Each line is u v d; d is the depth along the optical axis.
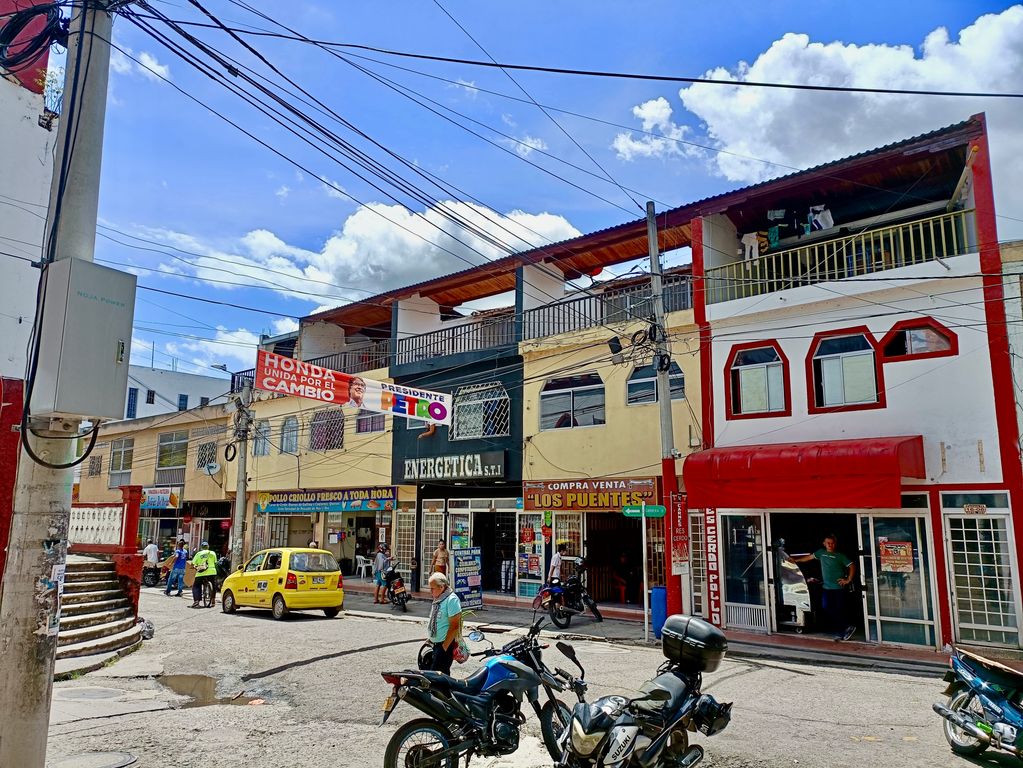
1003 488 12.70
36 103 9.73
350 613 18.25
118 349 5.70
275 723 7.77
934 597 13.09
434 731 5.92
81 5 6.04
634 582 18.89
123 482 34.38
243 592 17.92
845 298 14.63
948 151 14.56
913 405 13.74
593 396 18.91
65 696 8.94
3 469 9.07
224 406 29.55
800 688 9.77
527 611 18.48
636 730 5.33
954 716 6.82
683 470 16.17
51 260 5.62
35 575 5.41
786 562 14.92
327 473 25.45
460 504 21.91
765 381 15.68
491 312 23.61
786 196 16.81
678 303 18.14
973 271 13.40
